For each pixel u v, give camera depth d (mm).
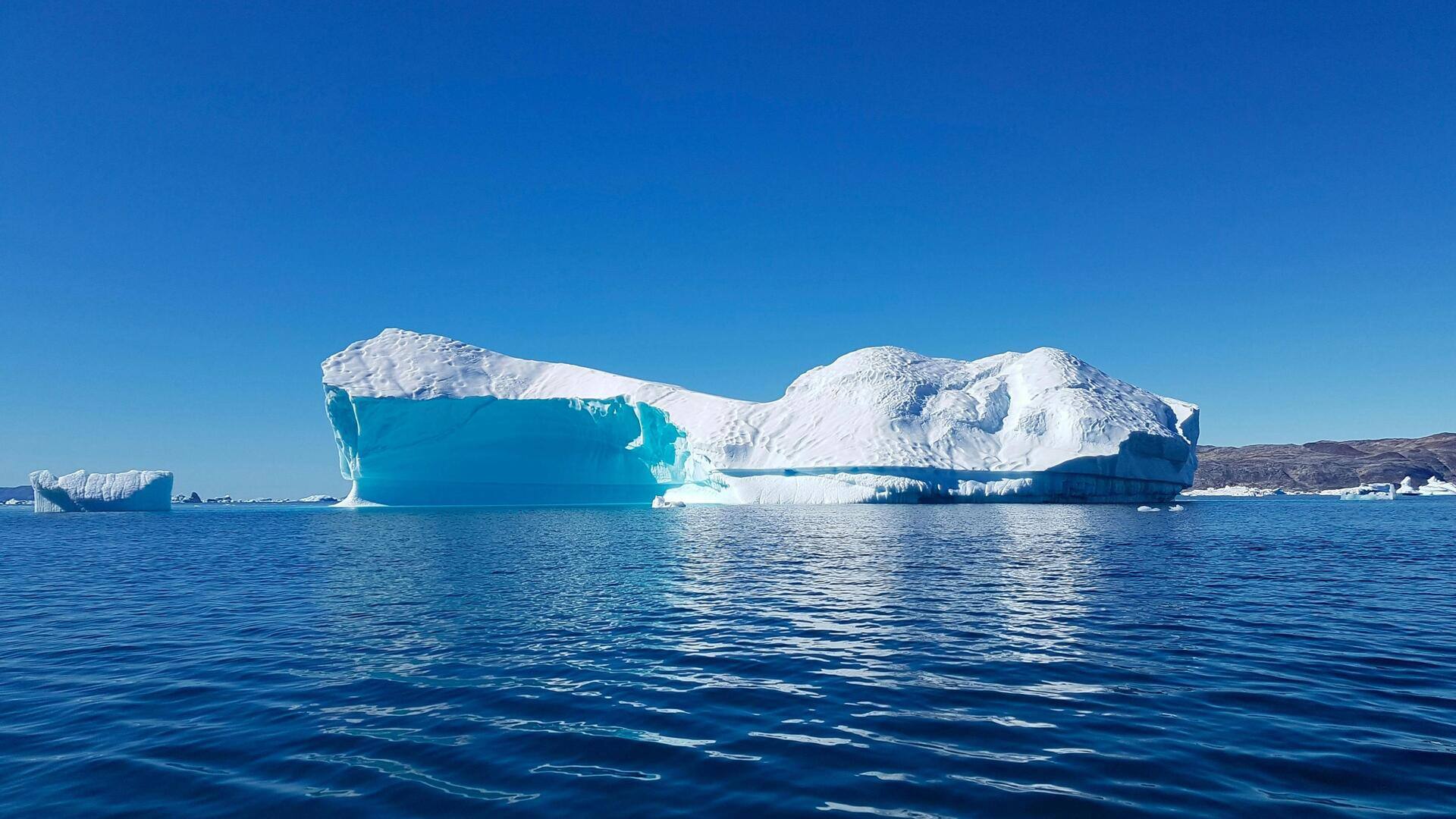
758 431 74125
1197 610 12078
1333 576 16500
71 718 6730
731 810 4719
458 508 66125
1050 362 81062
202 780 5289
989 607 12430
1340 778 5145
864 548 24016
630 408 70062
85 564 21453
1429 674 7977
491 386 75250
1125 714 6637
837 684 7691
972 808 4730
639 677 8016
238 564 20875
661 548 24500
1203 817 4559
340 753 5816
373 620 11508
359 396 63312
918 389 77375
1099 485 70938
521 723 6500
